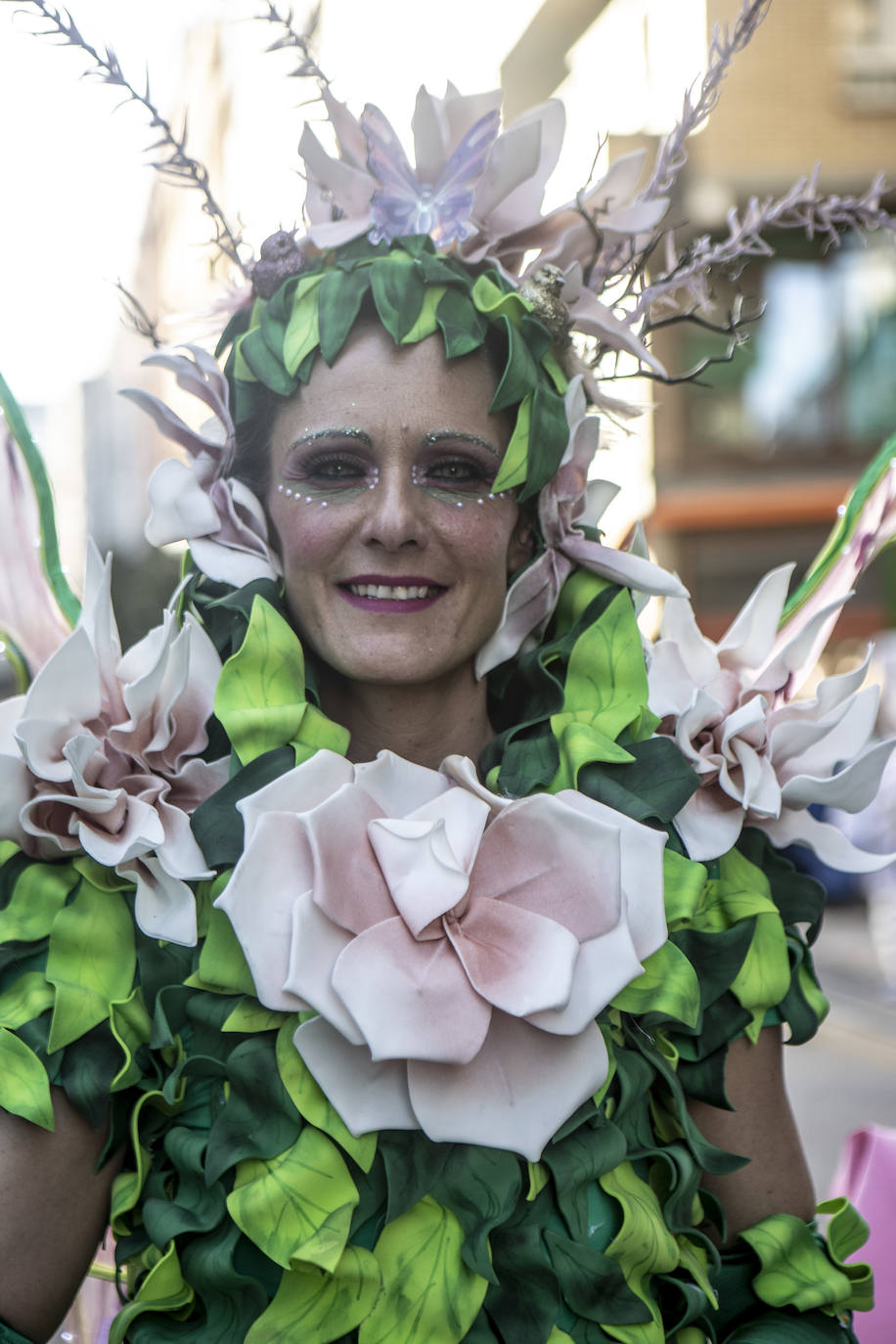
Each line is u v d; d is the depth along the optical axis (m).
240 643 1.17
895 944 6.30
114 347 1.72
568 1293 1.02
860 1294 1.20
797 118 9.51
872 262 10.52
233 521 1.17
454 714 1.20
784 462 11.08
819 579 1.32
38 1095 1.01
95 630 1.10
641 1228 1.05
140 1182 1.04
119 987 1.06
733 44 1.21
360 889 1.01
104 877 1.08
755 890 1.21
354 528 1.11
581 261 1.26
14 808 1.05
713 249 1.24
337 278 1.12
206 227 1.24
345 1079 1.01
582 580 1.24
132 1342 1.03
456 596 1.13
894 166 9.68
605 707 1.19
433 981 0.99
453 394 1.12
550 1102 1.03
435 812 1.05
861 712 1.23
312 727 1.12
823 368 10.94
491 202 1.19
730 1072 1.18
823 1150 3.78
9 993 1.06
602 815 1.10
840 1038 5.40
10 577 1.20
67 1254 1.04
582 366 1.22
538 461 1.14
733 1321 1.16
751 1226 1.17
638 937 1.07
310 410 1.12
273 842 1.03
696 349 9.37
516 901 1.05
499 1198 1.02
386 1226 1.02
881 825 6.19
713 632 11.38
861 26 9.41
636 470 10.93
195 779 1.11
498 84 1.51
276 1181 1.00
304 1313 0.99
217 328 1.25
